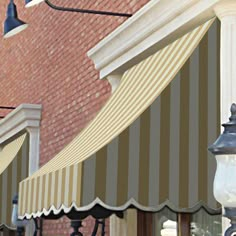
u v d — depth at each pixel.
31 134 22.34
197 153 10.11
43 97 22.27
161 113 10.52
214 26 10.53
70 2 20.11
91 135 12.34
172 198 10.05
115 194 10.13
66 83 20.03
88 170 10.18
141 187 10.16
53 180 11.14
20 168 22.30
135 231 15.27
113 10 16.92
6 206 20.66
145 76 12.16
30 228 21.33
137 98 11.60
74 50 19.50
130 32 13.55
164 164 10.25
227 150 7.38
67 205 10.35
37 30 23.23
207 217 13.00
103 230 16.03
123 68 14.84
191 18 11.23
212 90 10.29
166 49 12.00
